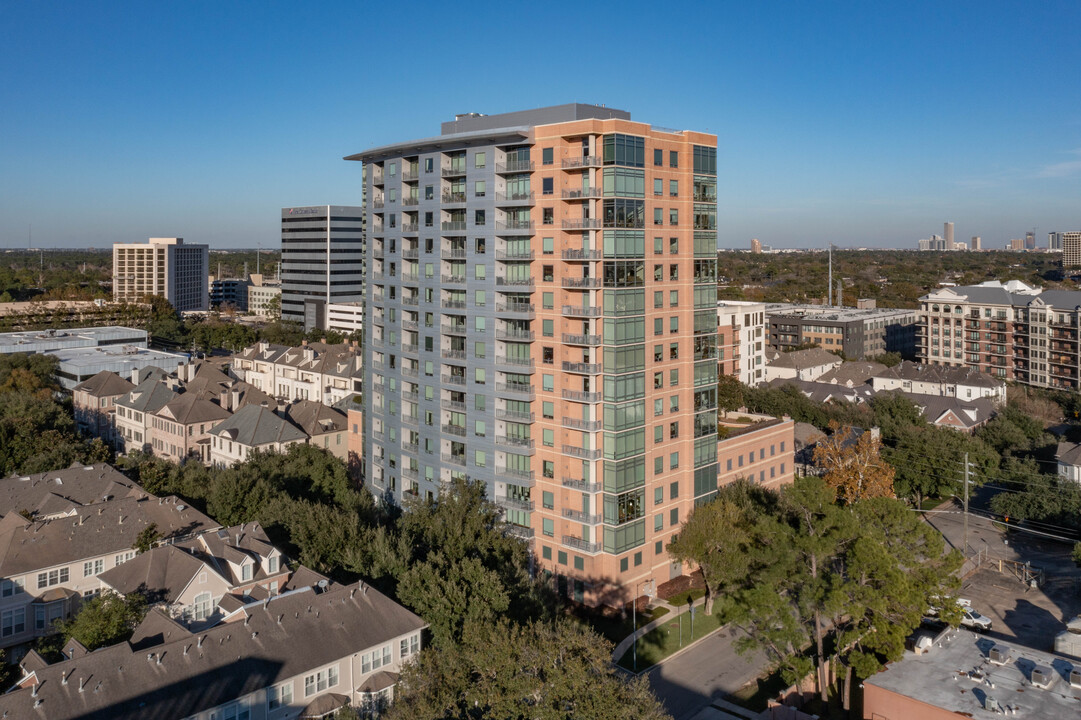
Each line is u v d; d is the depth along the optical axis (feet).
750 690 240.94
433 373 330.13
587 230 282.77
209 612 244.22
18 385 545.03
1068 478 376.48
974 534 379.76
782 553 228.43
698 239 314.14
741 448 356.18
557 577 298.35
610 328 280.92
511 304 304.30
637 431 291.58
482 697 182.19
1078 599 306.35
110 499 322.55
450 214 321.73
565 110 310.04
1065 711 187.32
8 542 268.21
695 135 310.24
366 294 370.53
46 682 180.55
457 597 227.81
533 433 302.04
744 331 606.14
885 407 500.74
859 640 221.87
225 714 188.14
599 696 176.76
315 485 367.66
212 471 366.02
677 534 314.55
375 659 215.51
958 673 207.82
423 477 337.93
